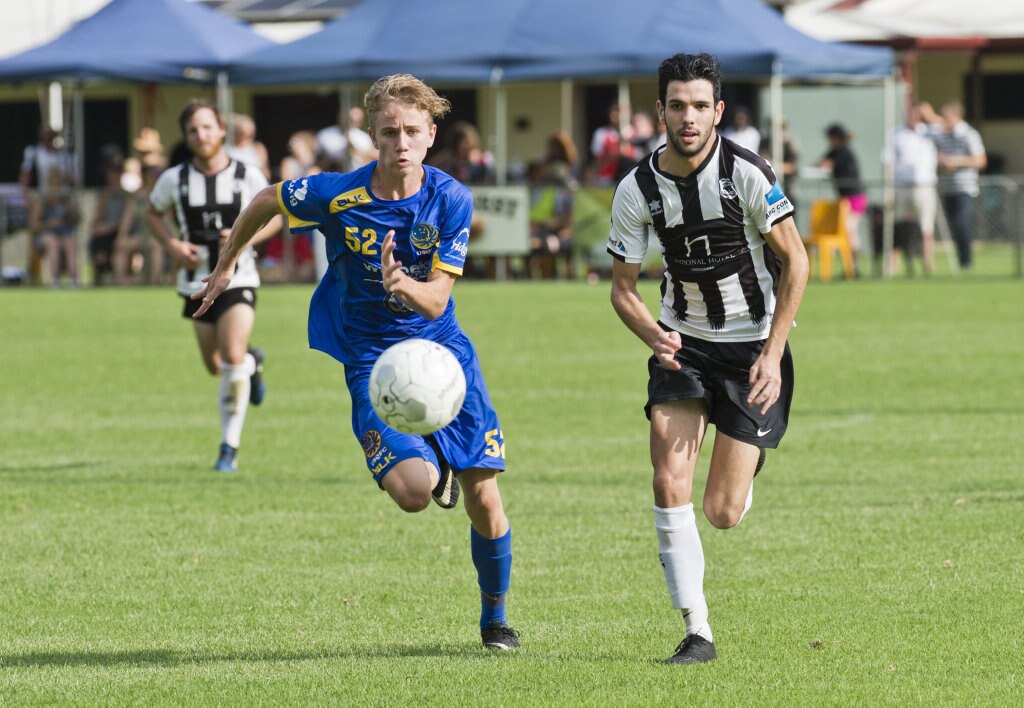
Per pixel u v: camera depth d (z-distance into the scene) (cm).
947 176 8275
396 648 1839
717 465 1828
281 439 3525
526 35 7731
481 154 8306
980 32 10144
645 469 3086
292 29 10756
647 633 1889
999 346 5012
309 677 1702
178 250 3094
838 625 1905
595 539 2450
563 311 6400
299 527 2578
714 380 1842
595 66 7600
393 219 1755
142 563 2312
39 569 2277
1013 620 1911
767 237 1789
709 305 1831
